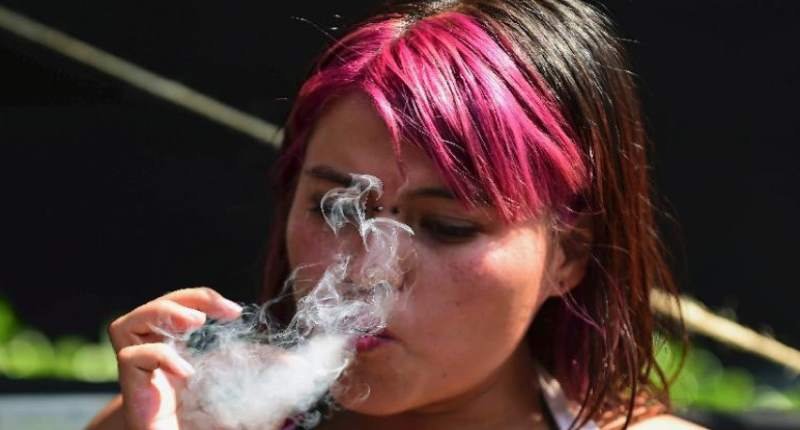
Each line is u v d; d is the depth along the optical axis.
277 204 4.47
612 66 4.26
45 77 9.60
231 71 10.84
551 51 4.05
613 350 4.30
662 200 5.58
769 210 12.39
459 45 3.89
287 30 10.90
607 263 4.24
